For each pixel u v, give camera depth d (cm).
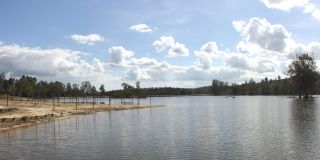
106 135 6975
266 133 6844
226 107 18162
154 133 7206
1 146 5703
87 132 7475
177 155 4856
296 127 7700
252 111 14000
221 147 5378
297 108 14275
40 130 7869
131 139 6372
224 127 8138
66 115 12238
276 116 10888
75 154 5009
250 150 5088
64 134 7144
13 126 8519
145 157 4769
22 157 4831
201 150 5175
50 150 5325
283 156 4644
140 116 12269
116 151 5200
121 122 9838
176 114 13225
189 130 7656
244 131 7256
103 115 12850
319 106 15112
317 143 5541
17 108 11162
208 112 14162
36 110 11875
